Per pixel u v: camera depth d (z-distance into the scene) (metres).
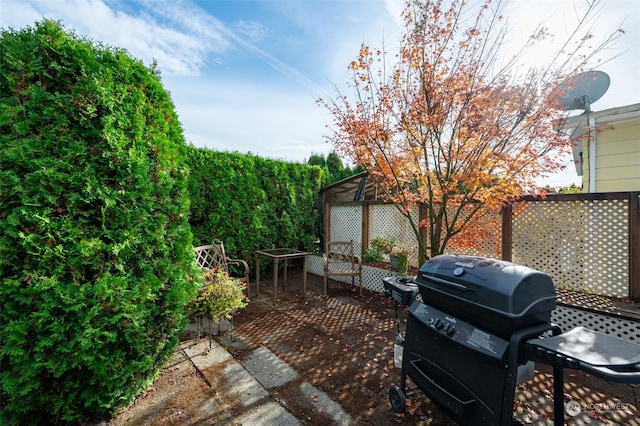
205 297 3.11
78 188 1.85
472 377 1.60
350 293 5.30
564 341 1.38
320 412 2.14
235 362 2.84
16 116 1.73
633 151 4.25
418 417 2.08
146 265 2.21
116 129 2.03
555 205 3.81
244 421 2.05
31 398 1.79
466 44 3.42
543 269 3.93
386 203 5.83
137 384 2.21
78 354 1.82
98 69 1.97
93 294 1.85
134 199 2.11
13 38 1.75
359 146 4.18
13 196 1.69
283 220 6.64
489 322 1.54
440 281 1.81
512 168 3.29
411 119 3.72
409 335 2.08
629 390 2.43
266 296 5.09
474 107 3.35
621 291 3.37
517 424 1.57
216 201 5.51
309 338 3.40
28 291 1.69
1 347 1.66
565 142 3.25
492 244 4.38
